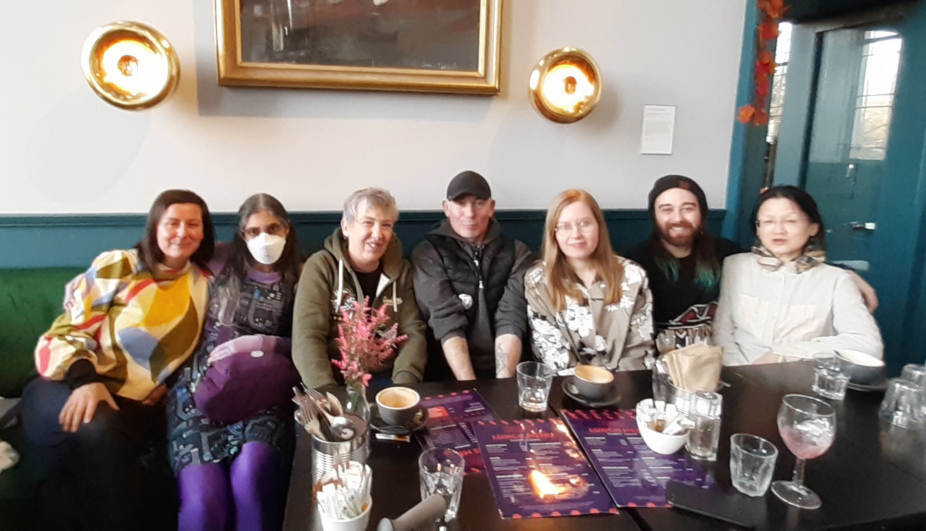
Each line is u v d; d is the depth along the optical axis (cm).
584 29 237
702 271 200
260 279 179
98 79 191
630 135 248
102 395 155
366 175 229
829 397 138
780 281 191
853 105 274
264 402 158
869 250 270
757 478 98
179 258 173
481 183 193
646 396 138
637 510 94
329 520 86
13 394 183
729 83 254
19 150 204
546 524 90
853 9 270
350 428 108
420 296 192
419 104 228
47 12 199
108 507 147
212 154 216
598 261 175
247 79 209
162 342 171
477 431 118
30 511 150
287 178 223
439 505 87
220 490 143
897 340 258
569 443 115
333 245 182
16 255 209
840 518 92
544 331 176
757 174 261
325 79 215
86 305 166
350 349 128
